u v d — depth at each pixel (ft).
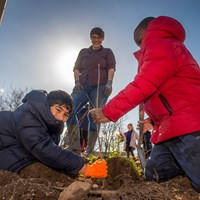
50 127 7.29
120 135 13.12
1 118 7.34
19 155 7.11
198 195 6.44
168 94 7.22
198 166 6.61
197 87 7.18
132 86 7.09
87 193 5.32
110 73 14.60
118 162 8.12
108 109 7.27
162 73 6.98
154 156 7.77
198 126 6.76
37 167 7.12
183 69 7.25
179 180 7.19
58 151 6.98
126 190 5.80
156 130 7.76
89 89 14.60
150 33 7.66
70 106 7.36
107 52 14.89
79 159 7.22
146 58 7.21
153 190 5.91
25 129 6.90
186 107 6.99
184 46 7.64
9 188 5.41
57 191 5.63
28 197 5.21
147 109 7.87
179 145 7.02
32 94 7.32
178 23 7.89
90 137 13.38
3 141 7.16
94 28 14.80
